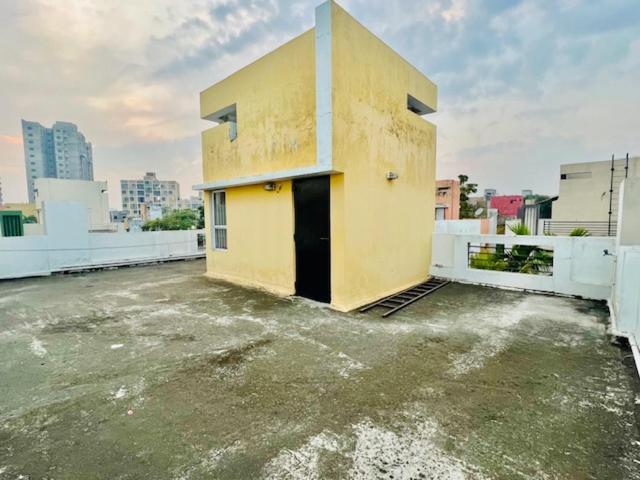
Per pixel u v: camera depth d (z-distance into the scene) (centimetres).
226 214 799
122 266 1066
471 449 202
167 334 420
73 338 408
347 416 238
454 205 2627
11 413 244
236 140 714
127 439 213
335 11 474
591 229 1655
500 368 320
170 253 1241
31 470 185
